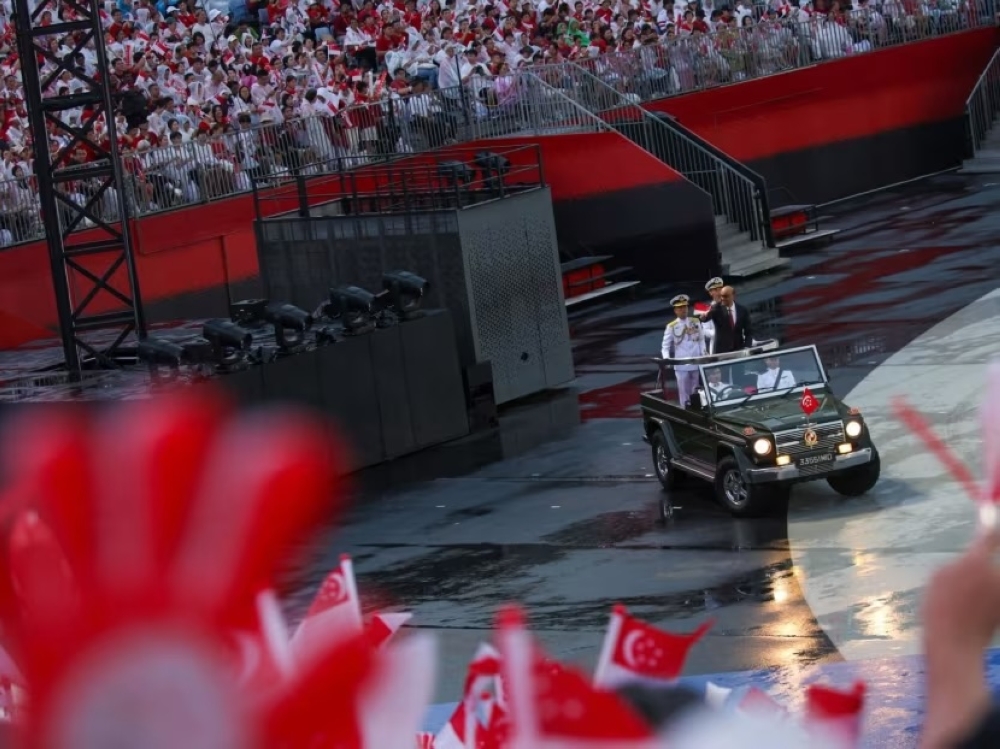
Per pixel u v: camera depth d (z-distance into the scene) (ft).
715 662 124.06
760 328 283.38
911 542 151.33
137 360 228.43
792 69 413.80
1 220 284.61
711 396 179.42
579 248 361.71
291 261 279.69
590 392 257.34
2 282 282.56
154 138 317.01
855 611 133.08
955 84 449.89
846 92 426.51
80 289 293.02
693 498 183.01
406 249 260.42
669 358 187.62
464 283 252.62
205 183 310.86
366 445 225.97
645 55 385.91
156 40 348.79
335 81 345.10
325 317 245.24
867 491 172.24
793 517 167.84
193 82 339.57
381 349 229.66
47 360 237.86
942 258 324.39
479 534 179.22
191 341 213.46
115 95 232.73
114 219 296.51
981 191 411.13
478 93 350.23
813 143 419.95
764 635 129.59
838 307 290.76
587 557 163.53
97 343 248.73
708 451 178.29
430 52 369.50
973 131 447.83
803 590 141.69
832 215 406.00
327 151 324.60
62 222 291.38
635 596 147.02
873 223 385.29
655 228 352.90
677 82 391.04
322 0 389.19
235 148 315.17
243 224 313.94
